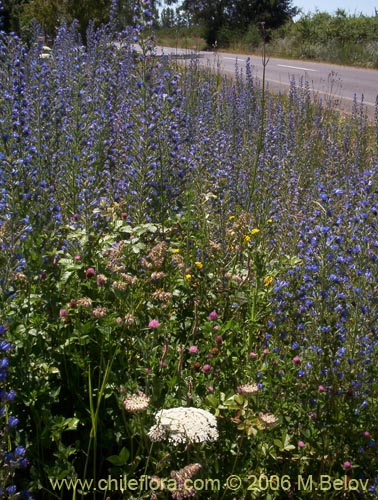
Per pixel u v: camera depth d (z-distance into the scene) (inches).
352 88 828.0
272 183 260.2
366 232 145.9
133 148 205.6
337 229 151.6
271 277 155.2
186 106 343.3
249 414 109.5
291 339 139.3
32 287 128.6
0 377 90.0
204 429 101.8
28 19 812.6
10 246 111.3
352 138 406.9
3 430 98.5
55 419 107.3
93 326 123.1
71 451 105.9
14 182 140.9
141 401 102.3
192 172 215.8
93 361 125.2
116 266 135.2
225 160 261.3
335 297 133.0
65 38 353.1
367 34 1473.9
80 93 227.3
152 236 170.2
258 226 200.7
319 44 1440.7
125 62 269.4
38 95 205.6
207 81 418.0
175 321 137.3
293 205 239.0
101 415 115.8
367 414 124.4
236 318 149.6
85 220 154.3
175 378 116.3
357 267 142.8
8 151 165.0
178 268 157.5
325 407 123.9
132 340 126.6
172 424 101.5
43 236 139.5
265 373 129.6
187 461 108.7
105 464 114.9
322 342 128.7
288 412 124.9
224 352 131.0
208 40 1731.1
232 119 356.2
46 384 112.7
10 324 113.7
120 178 220.4
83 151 205.0
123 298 127.1
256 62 1207.6
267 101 445.7
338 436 121.9
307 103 455.2
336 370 128.4
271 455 111.8
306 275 141.1
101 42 276.7
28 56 222.5
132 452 109.5
